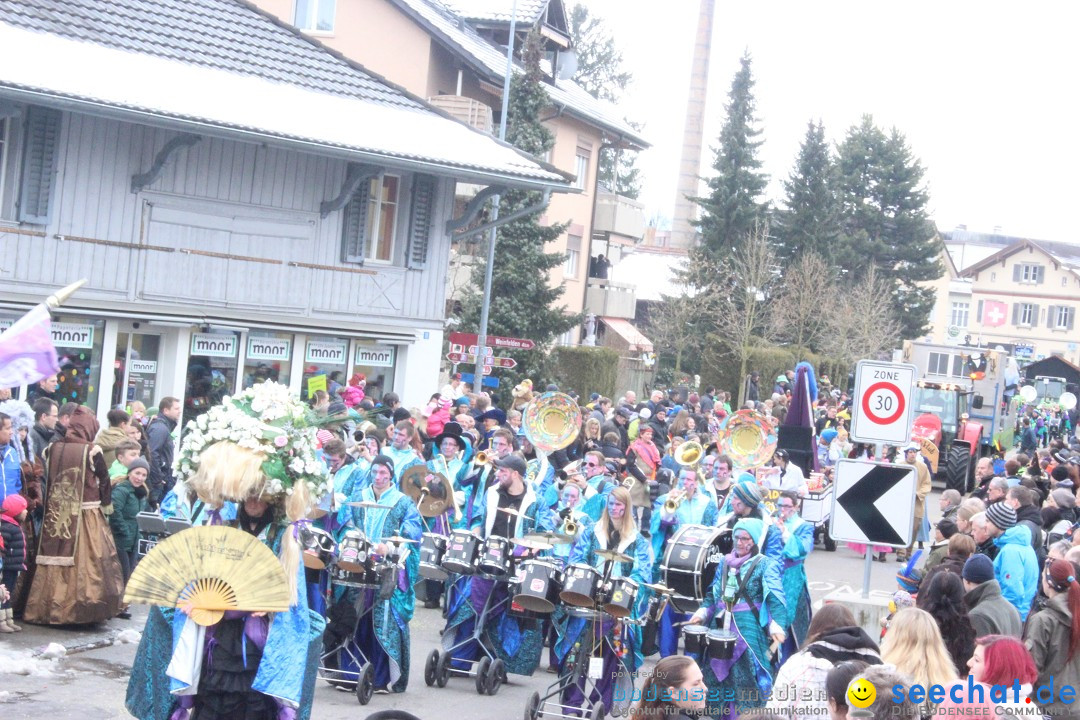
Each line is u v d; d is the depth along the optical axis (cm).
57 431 1355
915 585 1275
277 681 715
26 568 1298
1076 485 1906
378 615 1184
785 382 4431
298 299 2311
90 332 2002
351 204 2388
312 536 1128
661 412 2491
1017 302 10906
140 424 1535
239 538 718
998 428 4325
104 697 1080
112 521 1354
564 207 4647
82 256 1966
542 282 3641
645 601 1180
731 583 1138
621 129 4809
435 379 2622
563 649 1170
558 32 4422
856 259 7444
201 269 2145
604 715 1160
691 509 1420
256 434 727
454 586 1270
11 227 1872
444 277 2614
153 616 732
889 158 7744
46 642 1246
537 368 3659
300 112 2217
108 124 1986
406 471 1488
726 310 5609
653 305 6169
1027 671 704
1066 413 6003
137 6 2317
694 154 8762
